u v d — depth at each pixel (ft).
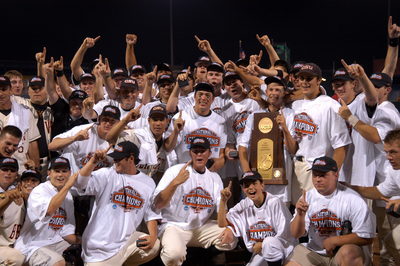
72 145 15.87
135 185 14.06
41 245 13.75
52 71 18.08
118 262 13.56
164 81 18.65
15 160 14.24
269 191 15.70
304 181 15.16
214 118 17.24
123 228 13.74
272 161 15.28
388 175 13.47
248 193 14.08
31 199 13.52
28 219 13.87
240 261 16.19
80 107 17.93
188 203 15.01
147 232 16.24
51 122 18.39
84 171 12.95
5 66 57.21
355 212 12.64
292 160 16.14
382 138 13.89
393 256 13.12
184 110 17.63
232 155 16.53
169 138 16.17
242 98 17.97
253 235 14.33
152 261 15.64
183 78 17.52
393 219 14.26
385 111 14.49
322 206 13.24
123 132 16.10
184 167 14.16
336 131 14.51
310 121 14.97
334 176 12.96
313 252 13.33
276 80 15.71
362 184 14.89
